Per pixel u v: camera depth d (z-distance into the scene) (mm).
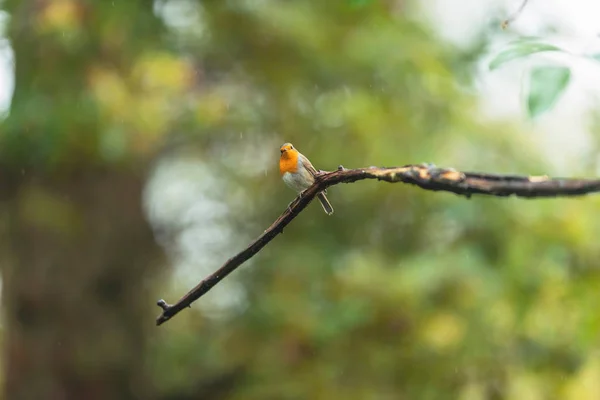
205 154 14156
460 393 12117
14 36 11172
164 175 15359
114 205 13461
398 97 12820
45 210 12117
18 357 13086
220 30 12375
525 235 11523
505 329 11883
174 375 14586
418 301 11633
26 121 10781
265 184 14156
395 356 11945
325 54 12625
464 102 12898
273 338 12656
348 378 12242
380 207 13398
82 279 13109
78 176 13070
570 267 11492
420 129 12594
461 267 11172
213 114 11180
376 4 12711
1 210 13102
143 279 14289
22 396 12977
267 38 12555
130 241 13711
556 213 11414
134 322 13742
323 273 12742
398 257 12945
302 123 13023
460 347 11688
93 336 13062
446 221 12227
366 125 11898
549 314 11883
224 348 13703
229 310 14984
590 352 11664
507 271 11398
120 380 13289
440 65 12336
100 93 10273
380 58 12227
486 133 12531
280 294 12797
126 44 11125
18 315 13211
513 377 12148
